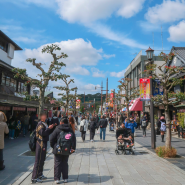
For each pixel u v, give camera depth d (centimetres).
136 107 2812
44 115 539
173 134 1709
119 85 1942
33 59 914
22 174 572
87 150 991
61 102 1670
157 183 507
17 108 1762
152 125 1032
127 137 930
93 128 1330
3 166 620
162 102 872
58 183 493
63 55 973
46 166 668
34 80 930
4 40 2053
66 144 482
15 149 958
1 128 597
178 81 859
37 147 518
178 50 1912
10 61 2175
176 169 640
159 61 2686
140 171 618
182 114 1581
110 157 827
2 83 1650
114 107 3103
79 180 527
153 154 886
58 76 942
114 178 546
